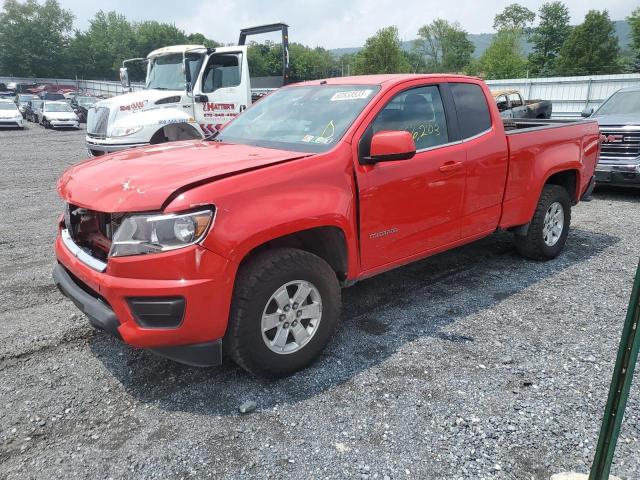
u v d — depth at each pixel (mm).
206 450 2689
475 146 4391
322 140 3670
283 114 4273
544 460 2584
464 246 6055
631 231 6668
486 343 3744
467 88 4547
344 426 2855
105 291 2914
